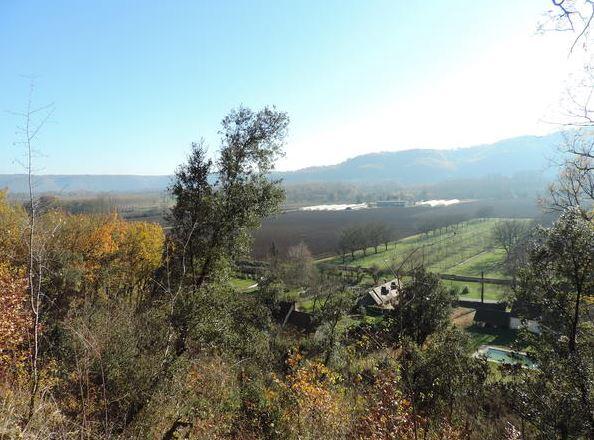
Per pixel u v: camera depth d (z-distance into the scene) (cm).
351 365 1469
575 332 1172
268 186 1823
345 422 968
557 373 1059
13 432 530
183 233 1684
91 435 694
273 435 1080
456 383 1269
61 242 2902
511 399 1187
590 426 944
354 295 3052
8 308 1209
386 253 8762
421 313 2320
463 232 10975
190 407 1057
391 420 877
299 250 7031
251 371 1628
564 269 1197
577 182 1125
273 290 3788
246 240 1816
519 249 4484
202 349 1387
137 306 1711
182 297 1284
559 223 1214
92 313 1388
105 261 3406
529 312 1340
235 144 1772
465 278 6912
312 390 1091
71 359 1091
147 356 1123
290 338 3055
